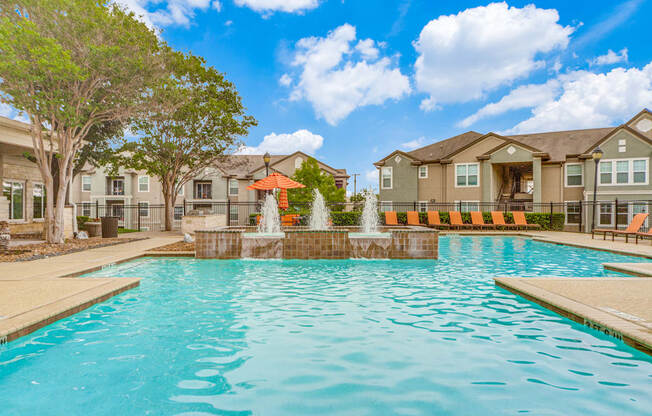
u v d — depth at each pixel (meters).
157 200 34.56
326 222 20.53
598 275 7.14
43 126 12.59
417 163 26.81
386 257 9.20
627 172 20.70
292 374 2.90
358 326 4.07
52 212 11.82
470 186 25.05
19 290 5.08
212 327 4.05
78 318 4.32
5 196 16.45
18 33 8.88
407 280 6.65
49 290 5.09
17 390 2.65
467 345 3.48
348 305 4.95
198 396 2.56
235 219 34.28
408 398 2.52
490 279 6.73
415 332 3.85
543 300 4.66
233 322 4.22
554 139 24.95
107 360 3.16
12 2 9.92
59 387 2.70
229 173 34.19
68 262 7.97
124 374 2.90
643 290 5.02
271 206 18.64
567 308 4.18
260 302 5.11
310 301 5.16
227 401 2.49
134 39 11.85
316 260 9.07
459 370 2.95
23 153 15.62
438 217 20.44
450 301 5.12
